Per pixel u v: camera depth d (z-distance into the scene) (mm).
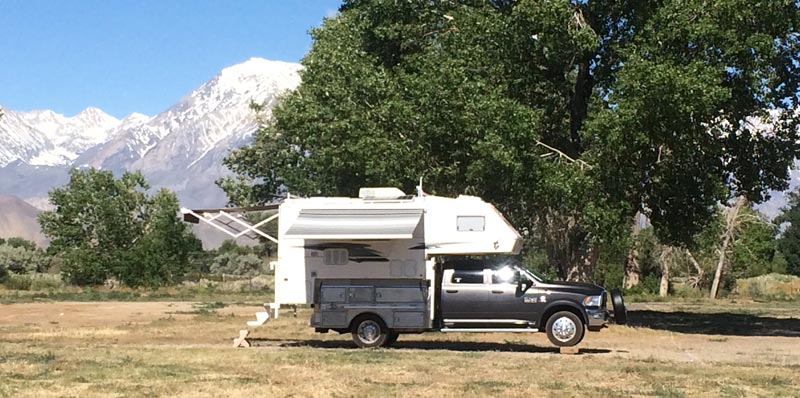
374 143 27031
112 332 24281
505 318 19766
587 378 15086
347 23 32406
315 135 31031
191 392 13016
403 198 20516
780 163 30391
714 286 59531
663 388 13992
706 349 21641
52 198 60625
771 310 42531
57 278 62062
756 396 13539
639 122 25172
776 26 26328
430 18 29984
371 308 19859
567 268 31422
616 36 28812
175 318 30016
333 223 19922
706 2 25750
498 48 27828
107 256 57719
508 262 20281
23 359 16344
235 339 20969
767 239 63969
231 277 67688
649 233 59219
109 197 61031
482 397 13039
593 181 26484
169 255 57281
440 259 20625
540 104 30156
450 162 27562
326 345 21375
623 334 25594
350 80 28844
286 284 20438
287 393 13078
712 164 29297
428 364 16641
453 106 26406
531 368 16312
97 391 12992
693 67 24844
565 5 26781
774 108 29344
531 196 27891
